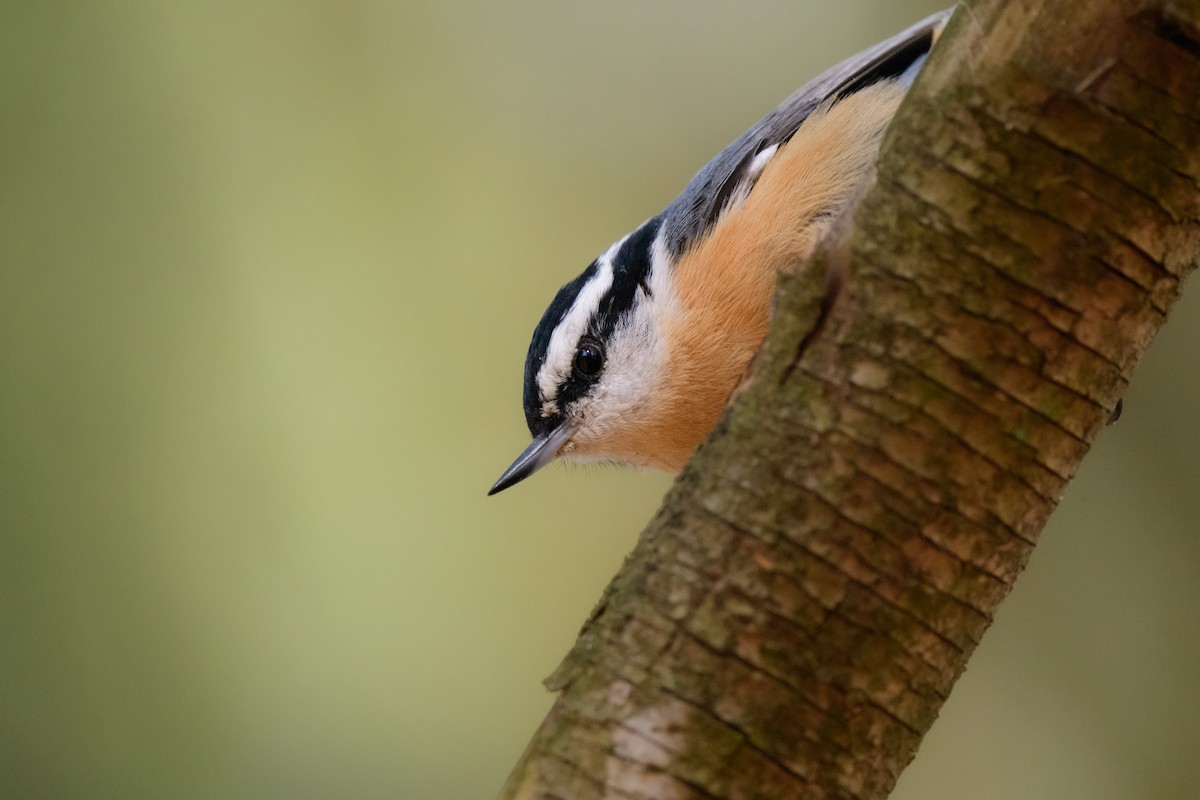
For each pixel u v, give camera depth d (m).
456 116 10.84
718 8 11.20
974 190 3.01
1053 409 2.99
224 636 9.08
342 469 9.73
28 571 8.84
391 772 9.02
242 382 9.67
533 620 9.70
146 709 8.77
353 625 9.34
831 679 2.92
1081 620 9.18
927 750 9.14
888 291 3.02
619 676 3.02
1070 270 2.99
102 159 9.82
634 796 2.94
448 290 10.44
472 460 9.98
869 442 2.97
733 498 3.02
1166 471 9.23
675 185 10.85
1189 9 2.95
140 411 9.38
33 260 9.46
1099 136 2.99
